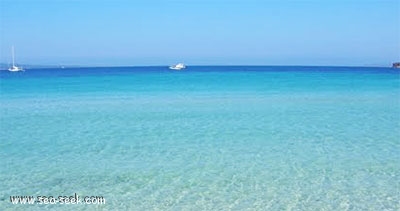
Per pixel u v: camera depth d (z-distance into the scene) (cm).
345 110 2558
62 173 1256
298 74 7600
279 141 1667
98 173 1255
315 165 1318
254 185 1134
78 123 2116
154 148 1561
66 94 3612
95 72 9325
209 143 1636
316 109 2605
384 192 1071
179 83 5100
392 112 2467
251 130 1905
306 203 1002
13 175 1238
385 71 9144
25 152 1516
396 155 1439
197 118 2258
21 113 2464
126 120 2202
